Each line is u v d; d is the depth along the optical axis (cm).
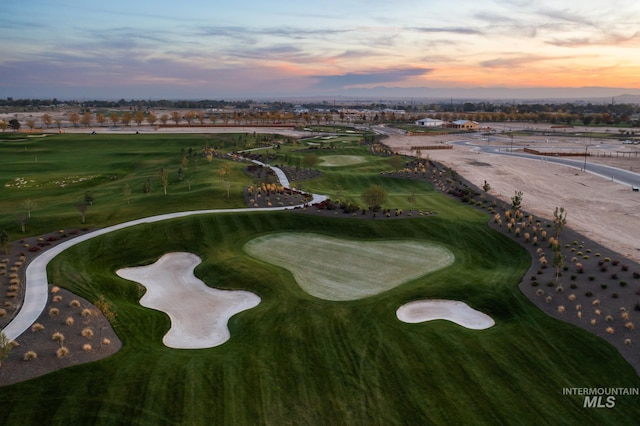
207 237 5366
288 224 5862
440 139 19750
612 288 3966
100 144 15025
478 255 4978
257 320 3484
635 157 13788
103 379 2677
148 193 7531
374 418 2453
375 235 5581
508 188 9100
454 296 3891
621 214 7056
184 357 2986
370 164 11450
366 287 4094
